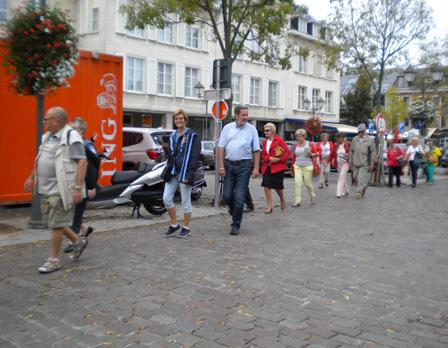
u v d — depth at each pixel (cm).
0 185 960
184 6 1357
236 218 812
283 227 888
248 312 454
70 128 573
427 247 738
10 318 438
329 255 674
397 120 4353
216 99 1123
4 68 868
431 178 2177
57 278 554
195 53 3559
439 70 2453
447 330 419
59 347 379
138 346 381
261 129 4381
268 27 1404
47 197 568
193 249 700
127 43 3130
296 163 1210
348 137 4431
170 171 773
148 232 825
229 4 1346
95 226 870
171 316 443
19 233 792
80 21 3086
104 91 1098
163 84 3391
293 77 4591
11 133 970
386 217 1038
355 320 438
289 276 570
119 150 1132
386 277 573
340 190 1442
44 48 759
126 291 511
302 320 436
